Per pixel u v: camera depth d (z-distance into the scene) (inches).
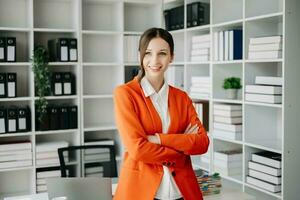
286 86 130.0
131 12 202.4
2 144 169.9
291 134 132.2
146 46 70.9
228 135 156.9
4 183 184.4
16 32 179.6
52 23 187.2
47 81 172.9
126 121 72.0
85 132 196.5
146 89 73.6
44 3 185.3
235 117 155.6
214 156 165.5
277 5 154.0
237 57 153.7
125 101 72.7
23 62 173.0
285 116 130.6
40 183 176.4
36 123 175.3
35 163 174.2
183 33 188.1
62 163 132.0
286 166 132.3
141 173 71.1
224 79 165.5
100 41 197.6
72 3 186.2
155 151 70.4
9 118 167.8
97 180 80.7
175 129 74.5
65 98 185.0
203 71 185.9
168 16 191.3
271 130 154.8
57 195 82.0
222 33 157.9
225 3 164.6
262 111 152.6
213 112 164.4
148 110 73.0
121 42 188.9
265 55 137.7
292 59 130.3
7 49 167.0
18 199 99.1
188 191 72.1
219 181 102.7
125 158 74.5
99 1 188.5
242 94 151.9
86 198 81.4
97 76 198.2
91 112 199.2
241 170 161.0
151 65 71.2
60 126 177.8
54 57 179.2
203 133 76.3
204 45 169.9
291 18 129.0
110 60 200.1
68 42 176.6
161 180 70.8
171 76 189.5
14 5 179.6
